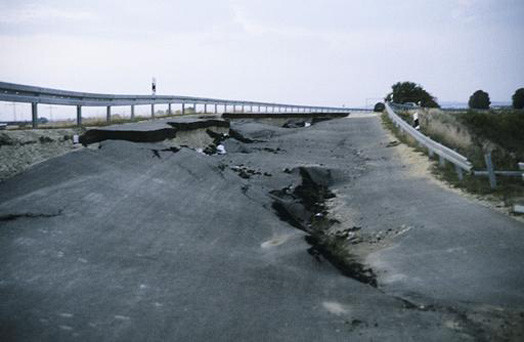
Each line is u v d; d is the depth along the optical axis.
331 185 12.65
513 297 5.38
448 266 6.42
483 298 5.41
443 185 11.12
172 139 14.36
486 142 21.27
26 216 7.12
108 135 12.30
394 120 23.36
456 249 6.97
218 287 5.73
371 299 5.54
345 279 6.23
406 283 6.00
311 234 8.27
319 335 4.68
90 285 5.49
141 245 6.80
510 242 7.00
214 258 6.61
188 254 6.67
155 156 11.33
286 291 5.75
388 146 18.34
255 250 7.18
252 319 4.99
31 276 5.55
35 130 10.78
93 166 9.79
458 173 11.48
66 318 4.76
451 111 43.25
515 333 4.57
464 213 8.59
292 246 7.29
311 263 6.69
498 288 5.64
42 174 9.00
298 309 5.27
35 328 4.55
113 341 4.45
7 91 10.47
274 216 9.02
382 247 7.60
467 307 5.20
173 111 26.94
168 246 6.88
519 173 10.45
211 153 15.81
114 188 8.80
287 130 24.44
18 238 6.46
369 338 4.60
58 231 6.80
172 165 10.98
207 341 4.53
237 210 8.88
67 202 7.80
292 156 16.23
